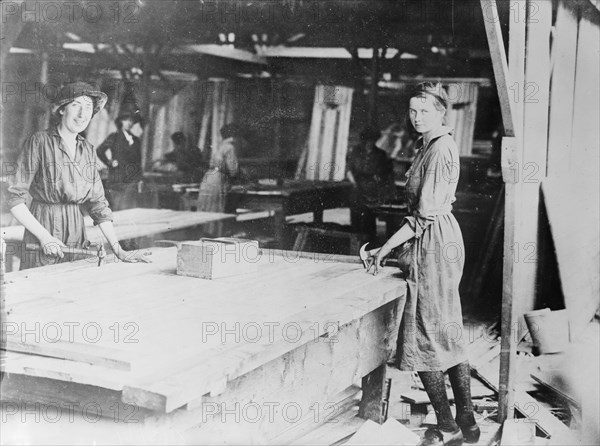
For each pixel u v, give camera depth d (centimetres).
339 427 435
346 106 952
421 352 458
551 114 514
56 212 524
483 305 598
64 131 525
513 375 453
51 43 730
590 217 523
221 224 798
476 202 726
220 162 902
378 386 450
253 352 300
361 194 839
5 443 306
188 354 295
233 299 395
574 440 436
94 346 297
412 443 423
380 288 434
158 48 883
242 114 941
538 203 514
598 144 523
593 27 523
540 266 516
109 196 834
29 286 421
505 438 436
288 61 948
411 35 894
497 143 845
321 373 380
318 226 802
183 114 912
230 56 915
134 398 258
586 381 475
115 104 871
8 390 294
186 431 289
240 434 316
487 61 891
